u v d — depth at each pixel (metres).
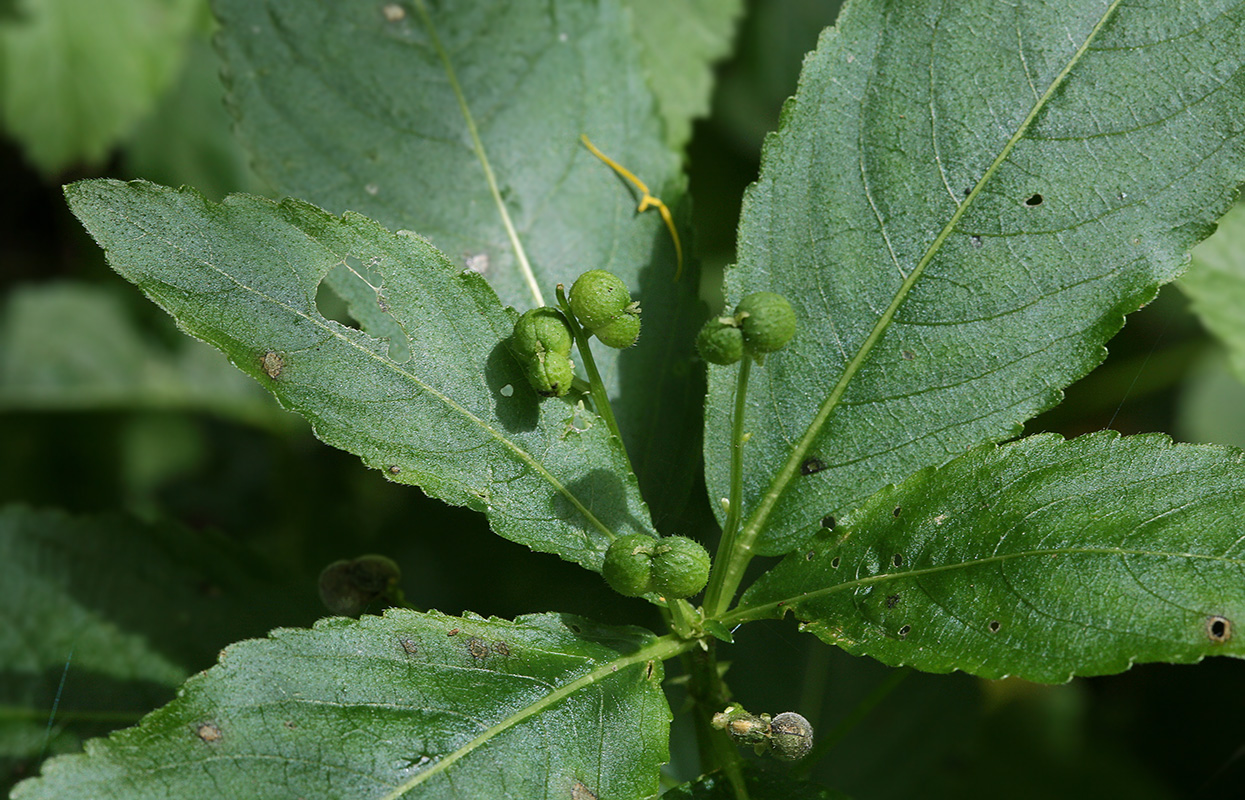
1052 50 0.28
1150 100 0.28
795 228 0.28
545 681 0.27
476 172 0.30
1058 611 0.26
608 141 0.30
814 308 0.28
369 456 0.27
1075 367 0.28
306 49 0.30
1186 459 0.27
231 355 0.27
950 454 0.28
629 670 0.27
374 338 0.27
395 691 0.27
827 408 0.28
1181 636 0.26
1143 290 0.28
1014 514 0.27
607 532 0.28
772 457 0.28
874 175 0.28
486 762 0.27
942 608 0.27
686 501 0.30
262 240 0.27
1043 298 0.28
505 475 0.27
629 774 0.27
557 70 0.31
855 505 0.28
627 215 0.30
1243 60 0.28
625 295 0.27
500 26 0.31
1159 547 0.26
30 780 0.26
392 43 0.31
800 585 0.28
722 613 0.28
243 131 0.30
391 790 0.26
